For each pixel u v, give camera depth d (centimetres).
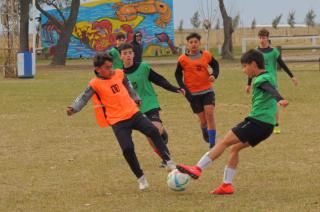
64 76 5553
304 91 3500
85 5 10025
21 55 5338
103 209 1169
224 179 1266
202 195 1260
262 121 1238
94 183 1398
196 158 1688
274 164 1562
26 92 3853
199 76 1811
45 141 2003
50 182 1416
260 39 2162
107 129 2248
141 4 10106
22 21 7850
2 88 4184
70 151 1817
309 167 1520
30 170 1553
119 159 1681
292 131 2098
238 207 1155
